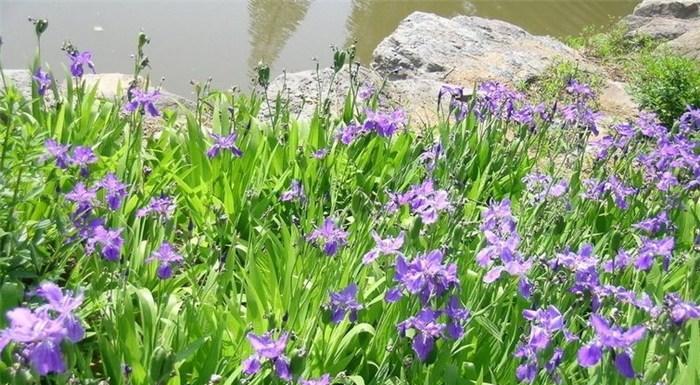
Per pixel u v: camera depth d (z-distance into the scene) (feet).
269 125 17.26
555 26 46.96
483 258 10.02
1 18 33.42
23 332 6.67
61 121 14.64
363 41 39.37
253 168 15.35
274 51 35.01
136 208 13.11
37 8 35.27
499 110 17.83
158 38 33.81
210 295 11.37
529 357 9.14
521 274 9.91
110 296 10.72
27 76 19.92
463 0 48.65
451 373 9.97
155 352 7.53
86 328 10.66
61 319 6.89
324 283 11.05
